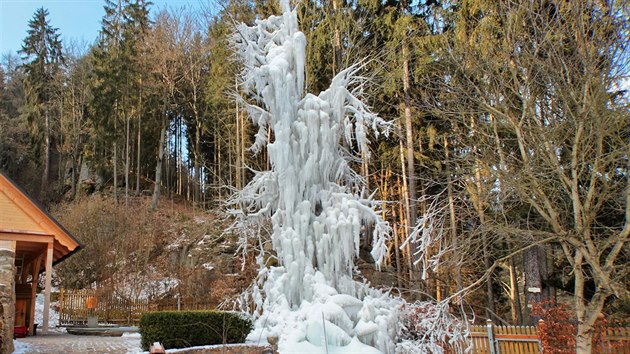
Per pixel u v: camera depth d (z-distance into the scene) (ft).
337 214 35.81
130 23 120.26
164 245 87.10
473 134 38.04
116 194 103.60
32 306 52.90
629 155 24.22
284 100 36.94
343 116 39.32
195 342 38.17
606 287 23.86
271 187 38.45
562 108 29.01
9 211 48.96
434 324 29.40
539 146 27.37
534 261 41.88
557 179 29.99
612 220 35.17
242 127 74.74
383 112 61.26
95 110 109.19
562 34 29.17
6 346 34.32
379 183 70.69
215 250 78.74
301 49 38.70
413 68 56.70
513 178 27.91
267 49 40.09
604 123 24.98
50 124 132.16
